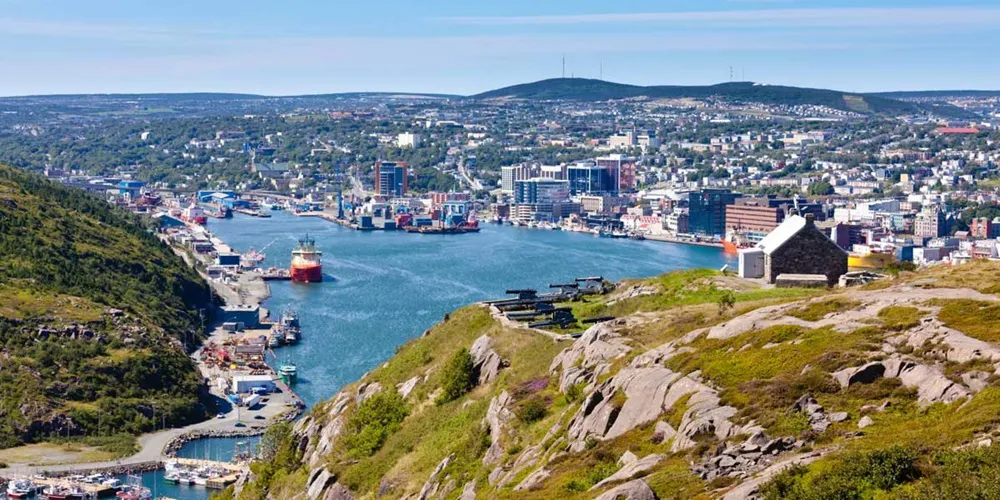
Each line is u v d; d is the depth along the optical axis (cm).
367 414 17825
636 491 9300
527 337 17075
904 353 10281
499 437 13400
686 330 13650
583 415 12119
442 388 17438
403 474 15188
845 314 11731
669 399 11162
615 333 14312
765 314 12569
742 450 9525
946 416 9125
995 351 9656
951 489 7675
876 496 8012
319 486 16725
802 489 8344
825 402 9894
